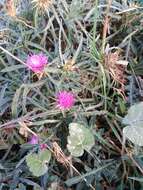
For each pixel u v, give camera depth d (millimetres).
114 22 342
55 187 260
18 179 269
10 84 303
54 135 282
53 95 291
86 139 252
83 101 293
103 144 283
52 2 303
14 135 285
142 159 275
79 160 273
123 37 337
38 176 263
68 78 287
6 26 323
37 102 290
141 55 331
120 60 299
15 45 314
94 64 304
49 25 310
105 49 308
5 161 282
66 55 303
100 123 296
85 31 309
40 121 274
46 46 327
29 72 300
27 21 327
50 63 284
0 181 269
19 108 291
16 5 329
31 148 279
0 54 316
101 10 333
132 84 304
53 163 276
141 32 336
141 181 261
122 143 270
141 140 244
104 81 281
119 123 290
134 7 328
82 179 267
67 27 320
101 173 276
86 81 297
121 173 280
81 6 328
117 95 301
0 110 292
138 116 249
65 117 282
